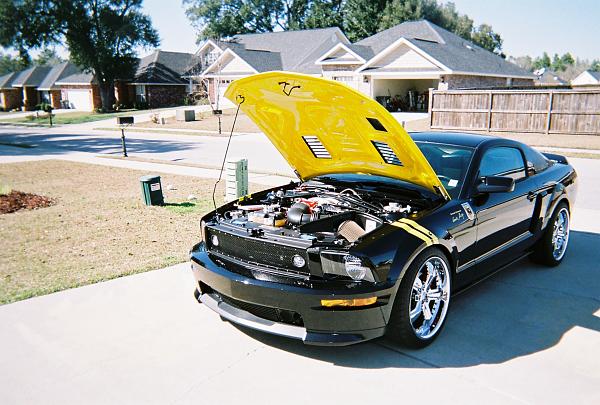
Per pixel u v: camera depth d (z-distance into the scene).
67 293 4.85
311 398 3.13
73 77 57.41
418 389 3.20
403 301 3.52
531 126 19.64
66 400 3.16
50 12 48.53
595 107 18.12
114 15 49.38
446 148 4.68
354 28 54.72
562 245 5.64
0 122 42.59
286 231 3.76
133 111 46.75
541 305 4.48
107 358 3.64
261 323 3.60
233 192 8.57
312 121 4.20
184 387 3.27
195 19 64.88
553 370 3.41
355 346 3.79
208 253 4.11
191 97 48.25
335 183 4.82
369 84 31.14
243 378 3.37
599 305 4.47
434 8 61.34
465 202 4.15
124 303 4.61
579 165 12.57
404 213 3.95
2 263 5.82
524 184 4.96
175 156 16.30
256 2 62.59
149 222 7.69
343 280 3.39
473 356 3.61
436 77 28.03
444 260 3.87
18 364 3.58
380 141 3.96
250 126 27.67
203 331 4.05
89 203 9.15
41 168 14.20
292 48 41.06
